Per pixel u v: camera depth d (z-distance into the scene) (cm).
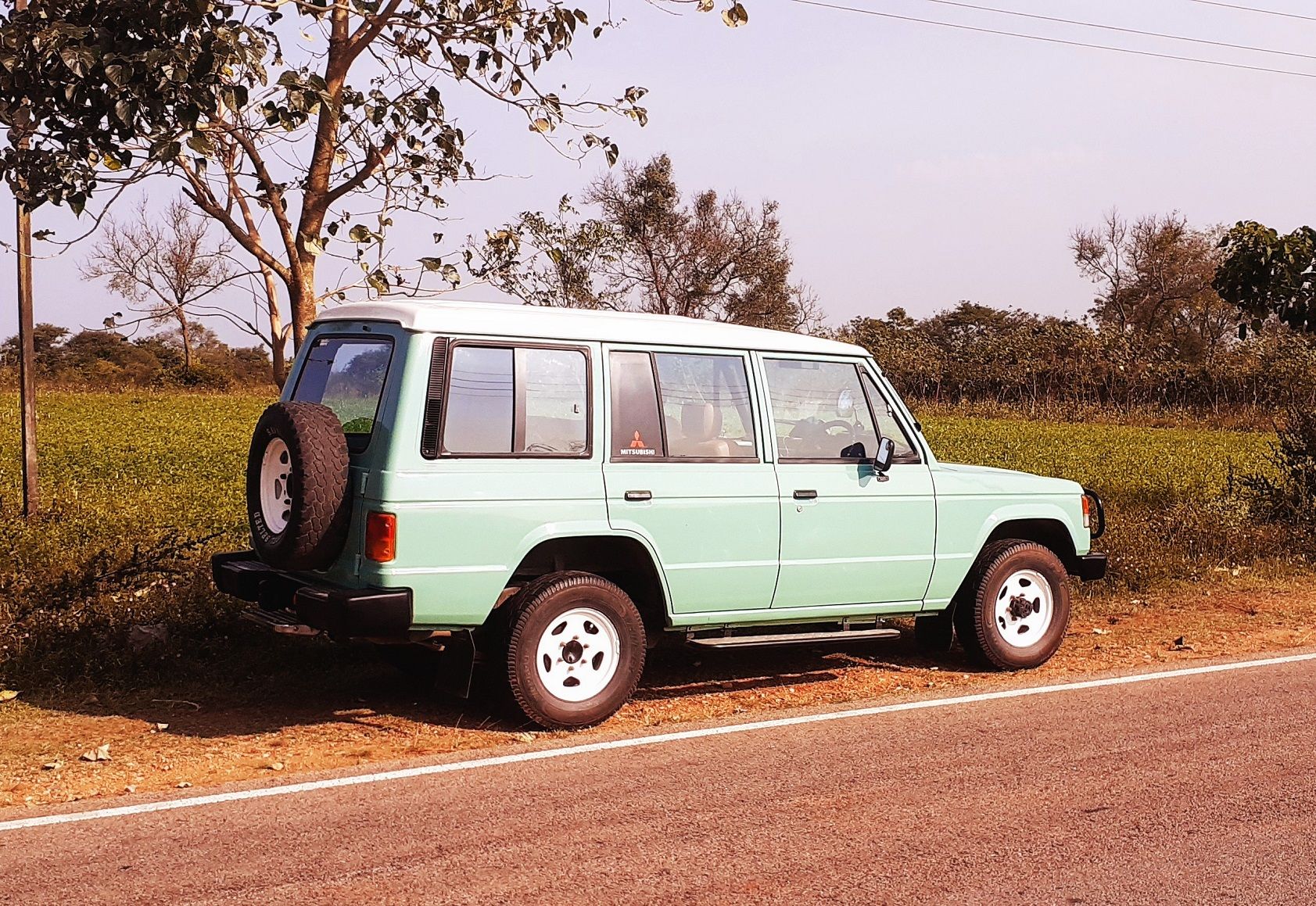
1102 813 520
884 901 423
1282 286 1445
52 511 1178
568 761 600
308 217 859
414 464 626
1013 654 841
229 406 4584
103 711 702
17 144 670
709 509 713
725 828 498
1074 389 5884
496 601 652
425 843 477
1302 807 530
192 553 967
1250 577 1259
